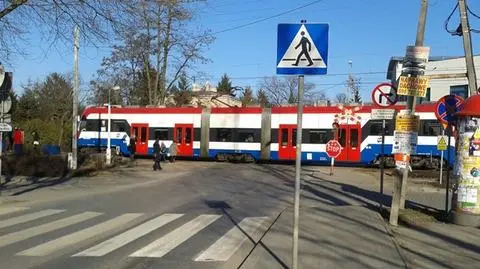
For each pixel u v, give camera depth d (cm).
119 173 2688
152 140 4016
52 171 2572
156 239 979
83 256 840
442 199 1719
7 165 2662
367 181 2384
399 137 1194
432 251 914
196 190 1923
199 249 891
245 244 930
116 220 1204
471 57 1350
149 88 4938
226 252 867
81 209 1398
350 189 1978
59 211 1359
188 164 3438
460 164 1189
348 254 832
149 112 4038
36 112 7212
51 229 1086
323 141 3531
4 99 1642
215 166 3266
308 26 684
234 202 1561
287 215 1242
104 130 4166
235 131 3778
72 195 1742
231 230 1070
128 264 790
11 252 869
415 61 1251
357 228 1065
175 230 1073
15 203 1529
